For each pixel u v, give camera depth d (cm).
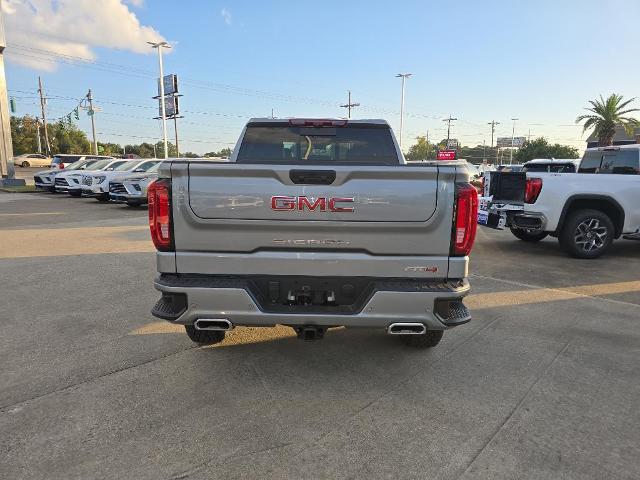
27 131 8425
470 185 315
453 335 453
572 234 798
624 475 251
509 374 370
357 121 448
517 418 306
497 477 249
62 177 2073
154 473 250
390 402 326
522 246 948
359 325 314
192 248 318
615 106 4131
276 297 321
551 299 572
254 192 308
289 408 316
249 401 325
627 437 286
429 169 305
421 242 314
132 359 392
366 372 371
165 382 352
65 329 462
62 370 371
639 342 438
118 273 690
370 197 308
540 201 795
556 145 8262
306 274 318
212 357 397
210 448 272
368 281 317
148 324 477
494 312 523
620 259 820
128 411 311
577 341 439
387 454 268
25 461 259
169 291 312
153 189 314
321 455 266
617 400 330
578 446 276
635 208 803
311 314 312
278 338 441
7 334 448
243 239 315
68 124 7188
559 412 314
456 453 269
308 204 308
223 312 314
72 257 805
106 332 454
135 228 1155
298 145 458
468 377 364
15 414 307
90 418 303
